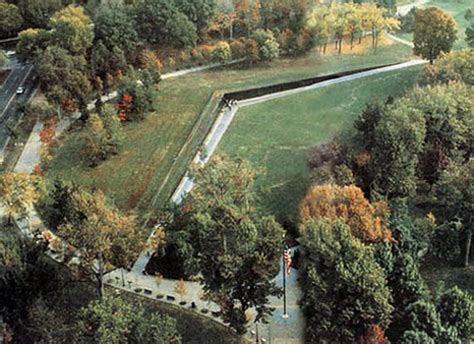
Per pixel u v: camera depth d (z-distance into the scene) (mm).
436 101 192875
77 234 146750
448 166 179250
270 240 143500
